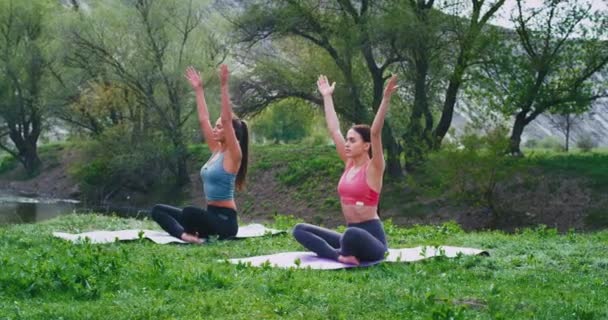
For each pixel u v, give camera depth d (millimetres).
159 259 9398
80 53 46375
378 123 9914
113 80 46156
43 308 7090
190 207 12297
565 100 37062
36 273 8211
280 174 45281
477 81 37156
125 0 45188
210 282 8141
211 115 44438
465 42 36281
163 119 45500
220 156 12516
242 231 13664
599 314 7152
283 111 47219
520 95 36844
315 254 10570
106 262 8977
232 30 40219
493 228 34375
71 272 8297
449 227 16094
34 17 53531
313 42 40688
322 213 39812
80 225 15109
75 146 50625
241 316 6852
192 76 13070
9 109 54031
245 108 41000
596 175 36125
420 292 7793
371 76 40031
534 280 8953
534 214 34531
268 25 38625
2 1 52531
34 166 55406
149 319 6809
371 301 7398
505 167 34469
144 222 16062
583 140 50969
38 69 52656
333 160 44719
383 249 9969
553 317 6980
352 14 37906
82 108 47938
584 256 10922
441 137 38531
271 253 11117
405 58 36875
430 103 38531
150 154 45281
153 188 47031
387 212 37625
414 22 34844
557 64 36906
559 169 37406
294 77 40719
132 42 45531
